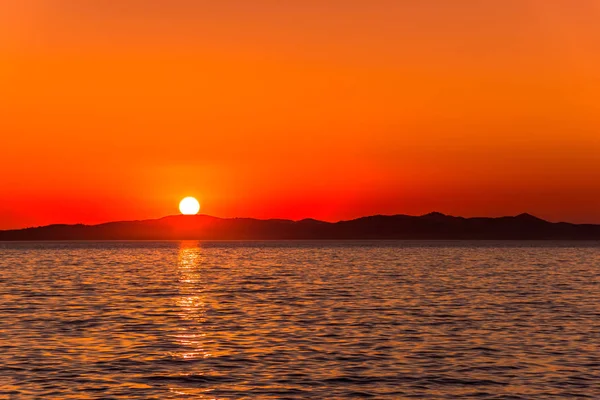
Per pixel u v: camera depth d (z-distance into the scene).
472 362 62.97
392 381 56.19
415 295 123.38
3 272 194.50
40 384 54.69
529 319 90.81
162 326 84.06
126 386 54.44
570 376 57.66
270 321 88.62
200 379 56.69
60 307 103.88
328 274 184.75
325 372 59.16
